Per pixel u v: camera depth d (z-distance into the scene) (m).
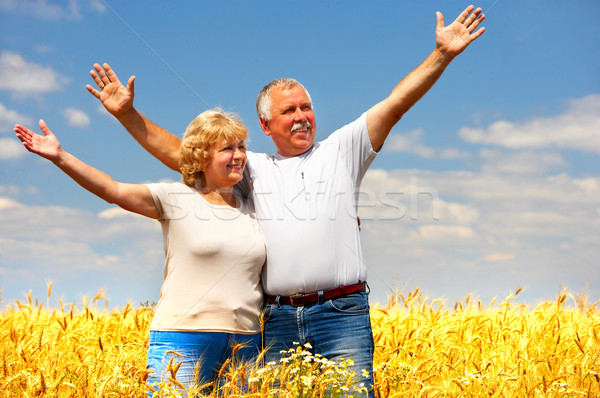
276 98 5.01
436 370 5.50
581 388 4.98
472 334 6.58
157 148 5.39
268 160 5.18
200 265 4.67
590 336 6.30
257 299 4.82
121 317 6.91
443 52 4.55
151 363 4.68
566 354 5.92
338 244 4.71
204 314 4.62
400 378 5.23
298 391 4.37
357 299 4.75
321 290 4.69
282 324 4.80
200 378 4.66
